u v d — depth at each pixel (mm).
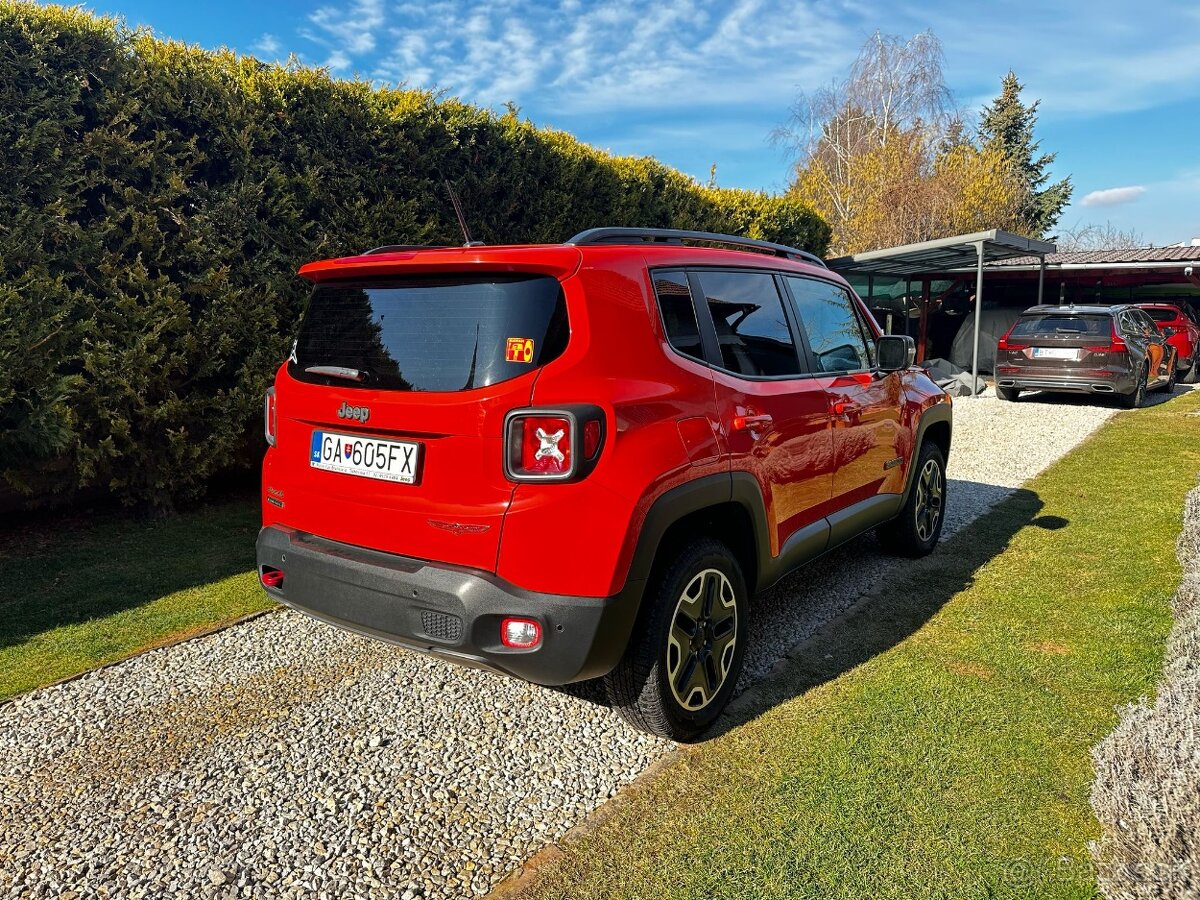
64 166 4875
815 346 3756
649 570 2529
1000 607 3994
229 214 5574
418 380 2555
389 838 2361
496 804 2525
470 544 2416
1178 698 2725
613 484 2418
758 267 3494
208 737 2924
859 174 26469
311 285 6137
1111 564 4594
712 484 2773
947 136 28547
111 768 2721
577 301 2490
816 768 2631
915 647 3551
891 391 4332
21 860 2262
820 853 2225
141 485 5672
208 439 5652
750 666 3449
